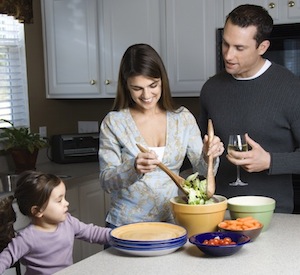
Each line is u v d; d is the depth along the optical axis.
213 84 2.43
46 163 4.09
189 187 1.83
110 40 3.97
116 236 1.71
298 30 3.33
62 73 4.18
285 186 2.30
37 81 4.18
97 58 4.04
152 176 2.03
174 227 1.78
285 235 1.81
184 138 2.09
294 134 2.26
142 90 1.97
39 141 3.67
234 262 1.56
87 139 4.09
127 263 1.60
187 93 3.78
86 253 3.54
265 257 1.59
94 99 4.53
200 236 1.68
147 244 1.61
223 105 2.37
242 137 2.01
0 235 2.05
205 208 1.75
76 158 4.05
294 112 2.23
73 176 3.42
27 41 4.07
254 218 1.84
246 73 2.29
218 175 2.40
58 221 1.93
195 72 3.72
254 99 2.29
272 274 1.45
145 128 2.07
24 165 3.61
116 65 3.98
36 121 4.18
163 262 1.59
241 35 2.14
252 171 2.07
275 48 3.40
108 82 4.01
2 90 3.93
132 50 1.99
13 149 3.57
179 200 1.89
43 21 4.19
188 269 1.52
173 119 2.10
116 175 1.90
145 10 3.83
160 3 3.79
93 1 3.99
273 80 2.27
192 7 3.68
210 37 3.65
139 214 2.04
